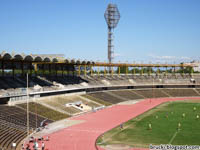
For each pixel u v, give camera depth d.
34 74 116.62
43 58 96.56
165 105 125.19
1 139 56.06
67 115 91.69
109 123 82.69
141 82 169.38
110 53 178.62
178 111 106.56
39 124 75.00
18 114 75.94
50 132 69.38
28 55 88.19
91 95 130.38
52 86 110.69
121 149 55.00
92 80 151.00
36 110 84.81
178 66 183.00
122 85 156.12
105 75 170.25
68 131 70.94
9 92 85.12
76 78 142.00
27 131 66.19
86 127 76.25
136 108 115.62
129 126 78.44
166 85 171.12
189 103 131.50
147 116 95.62
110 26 177.25
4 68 99.31
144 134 68.31
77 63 121.31
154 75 183.62
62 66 133.25
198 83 167.88
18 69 106.81
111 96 141.38
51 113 87.75
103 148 55.84
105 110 109.31
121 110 109.75
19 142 58.06
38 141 60.38
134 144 58.72
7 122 67.88
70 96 115.75
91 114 98.94
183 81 173.25
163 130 72.75
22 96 85.56
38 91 94.94
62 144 58.53
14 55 82.19
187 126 77.69
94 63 135.50
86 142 60.44
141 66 176.38
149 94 158.88
